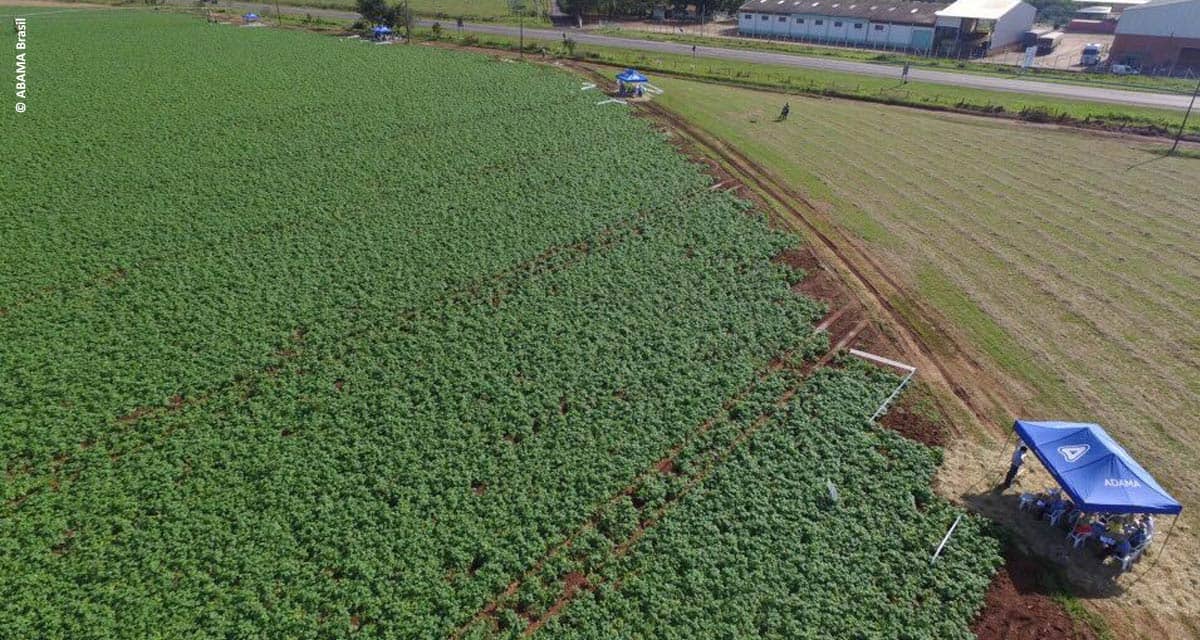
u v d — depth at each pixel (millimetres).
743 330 31203
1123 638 19172
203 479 23203
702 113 57406
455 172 44906
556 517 22375
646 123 53719
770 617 19516
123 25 83812
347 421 25734
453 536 21562
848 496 23219
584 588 20547
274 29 85000
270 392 26953
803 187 45000
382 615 19406
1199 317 32344
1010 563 21281
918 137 54312
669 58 75938
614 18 103938
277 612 19250
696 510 22766
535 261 36062
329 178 43656
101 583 19875
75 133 48312
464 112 54688
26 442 24281
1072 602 20125
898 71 73312
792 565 20938
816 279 35156
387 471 23625
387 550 21047
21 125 49094
